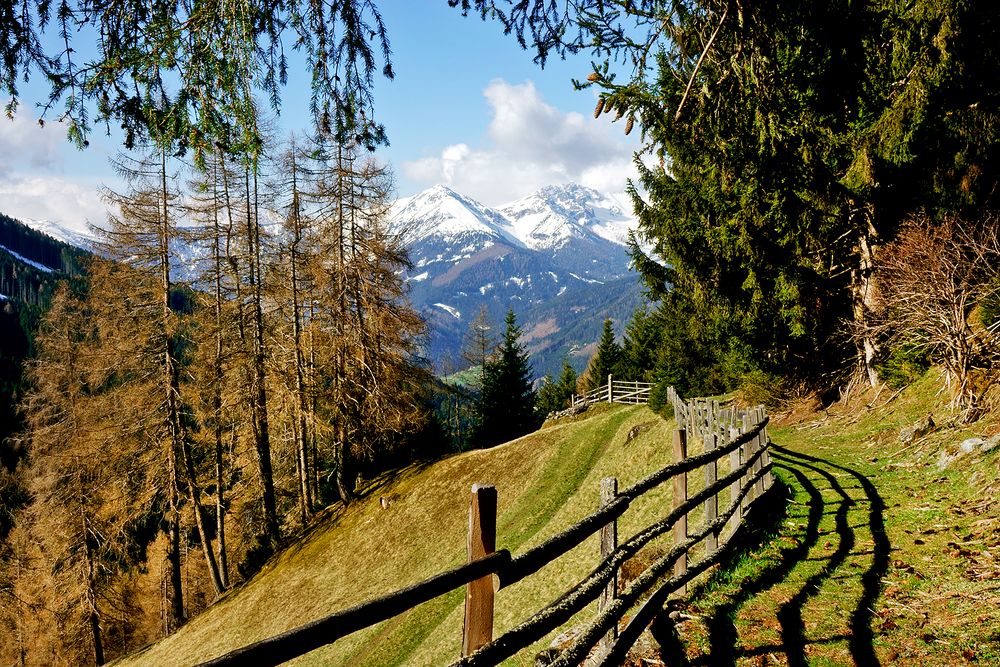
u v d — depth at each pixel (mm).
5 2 3350
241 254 25859
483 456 27734
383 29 4125
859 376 18406
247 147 4172
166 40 3654
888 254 14312
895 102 7570
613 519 4793
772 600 5637
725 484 6879
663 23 4355
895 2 5406
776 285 17078
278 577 24312
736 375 22656
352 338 26562
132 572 39281
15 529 34781
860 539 7062
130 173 23453
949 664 4188
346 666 15961
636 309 47250
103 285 23953
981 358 12047
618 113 4848
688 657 4773
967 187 12875
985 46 5914
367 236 26734
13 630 35281
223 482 28781
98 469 25141
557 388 67688
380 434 28344
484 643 3156
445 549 21672
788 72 4500
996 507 7070
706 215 16219
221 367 25812
